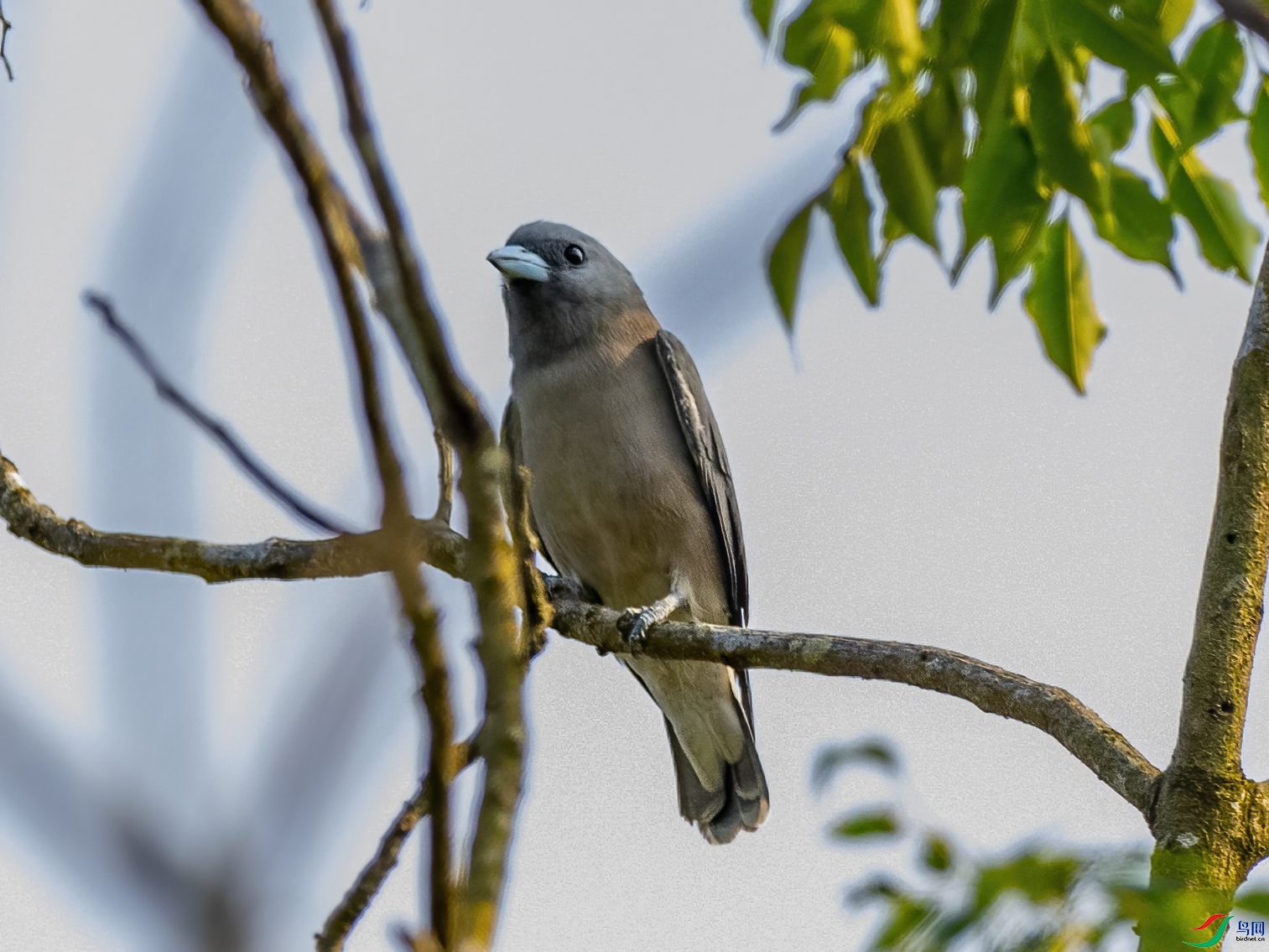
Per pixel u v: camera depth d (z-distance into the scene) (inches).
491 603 182.5
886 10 262.8
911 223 285.3
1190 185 322.7
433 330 172.7
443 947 158.2
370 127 158.4
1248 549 274.2
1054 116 276.8
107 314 170.7
